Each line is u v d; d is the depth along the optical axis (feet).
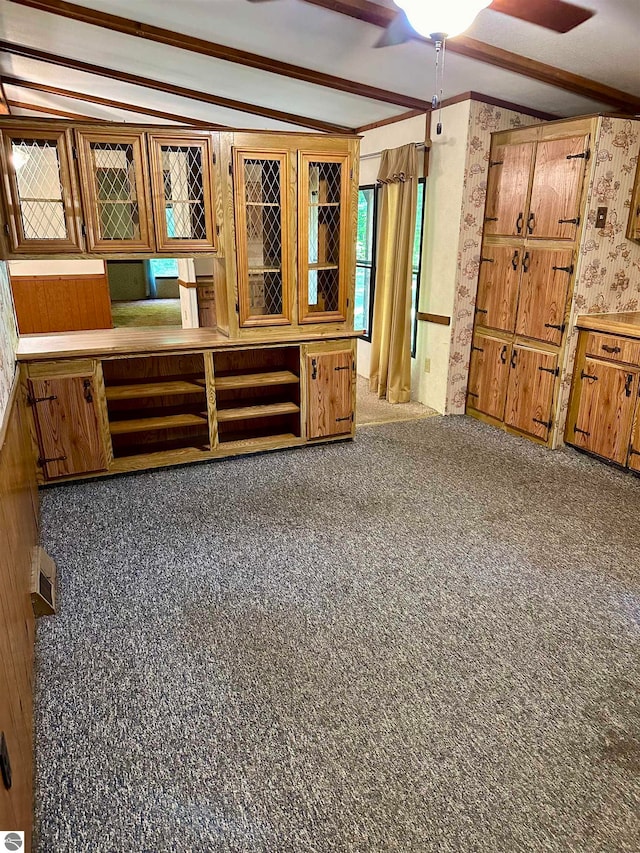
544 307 13.06
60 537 9.45
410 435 14.40
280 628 7.30
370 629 7.30
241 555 8.95
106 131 10.34
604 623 7.45
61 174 10.27
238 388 13.09
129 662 6.71
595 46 9.97
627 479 11.84
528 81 11.98
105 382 12.49
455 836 4.78
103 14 10.68
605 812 5.00
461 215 14.21
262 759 5.48
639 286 13.07
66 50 13.34
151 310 34.12
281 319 12.43
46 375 10.73
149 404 13.34
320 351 12.96
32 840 4.67
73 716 5.94
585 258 12.15
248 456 13.02
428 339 16.29
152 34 11.21
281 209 11.84
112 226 10.93
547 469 12.33
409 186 15.01
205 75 14.38
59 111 22.21
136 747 5.59
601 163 11.54
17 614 5.90
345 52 11.50
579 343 12.73
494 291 14.46
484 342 15.05
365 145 18.21
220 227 11.53
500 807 5.03
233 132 11.09
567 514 10.32
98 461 11.57
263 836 4.77
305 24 10.34
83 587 8.09
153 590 8.05
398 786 5.22
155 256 11.25
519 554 9.02
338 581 8.29
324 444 13.78
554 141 12.18
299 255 12.21
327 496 11.01
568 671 6.63
